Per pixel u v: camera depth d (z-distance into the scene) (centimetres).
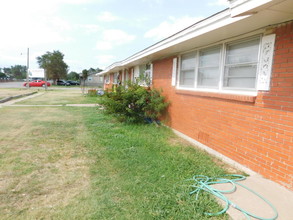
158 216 232
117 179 317
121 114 749
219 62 441
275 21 292
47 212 236
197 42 465
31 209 241
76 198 265
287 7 238
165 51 608
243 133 360
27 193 274
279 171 291
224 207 248
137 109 756
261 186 292
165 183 308
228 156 397
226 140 405
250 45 362
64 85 4606
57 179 313
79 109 1073
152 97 721
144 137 558
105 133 587
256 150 331
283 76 287
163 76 731
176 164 379
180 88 615
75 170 346
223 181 314
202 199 267
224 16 324
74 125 689
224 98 407
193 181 315
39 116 852
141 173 338
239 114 370
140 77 841
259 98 326
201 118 494
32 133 575
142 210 243
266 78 313
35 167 354
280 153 290
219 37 408
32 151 432
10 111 962
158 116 751
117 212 239
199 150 472
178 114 617
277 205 249
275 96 299
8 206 245
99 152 431
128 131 621
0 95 1691
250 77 358
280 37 294
